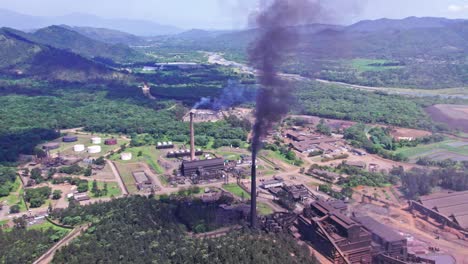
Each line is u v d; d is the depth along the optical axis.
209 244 118.56
